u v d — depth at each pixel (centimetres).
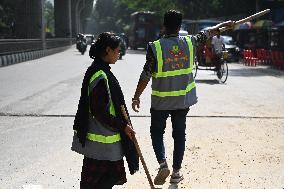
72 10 16262
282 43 4828
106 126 593
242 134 1291
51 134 1282
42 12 7062
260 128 1375
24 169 947
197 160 1016
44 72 3406
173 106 820
